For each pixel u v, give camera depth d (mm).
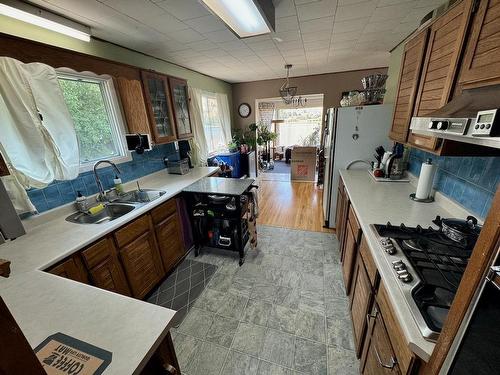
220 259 2432
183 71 3570
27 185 1433
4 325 328
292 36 2402
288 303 1815
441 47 1116
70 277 1274
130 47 2441
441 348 510
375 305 1030
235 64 3500
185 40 2316
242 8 1466
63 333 711
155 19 1795
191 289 2010
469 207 1286
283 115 7590
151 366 702
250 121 5574
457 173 1404
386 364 845
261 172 6207
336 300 1829
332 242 2699
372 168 2482
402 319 707
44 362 620
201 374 1333
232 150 5023
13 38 1292
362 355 1209
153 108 2387
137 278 1768
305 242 2719
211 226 2424
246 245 2670
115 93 2131
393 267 916
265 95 5270
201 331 1599
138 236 1782
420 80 1357
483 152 1033
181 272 2244
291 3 1727
